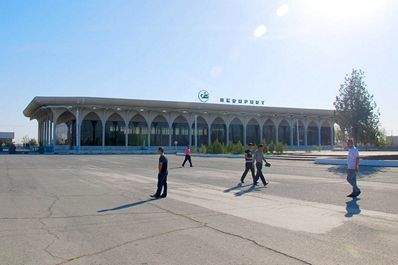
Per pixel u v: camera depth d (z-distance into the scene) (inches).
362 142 1409.9
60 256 256.7
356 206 441.1
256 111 3302.2
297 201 486.0
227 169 1095.6
